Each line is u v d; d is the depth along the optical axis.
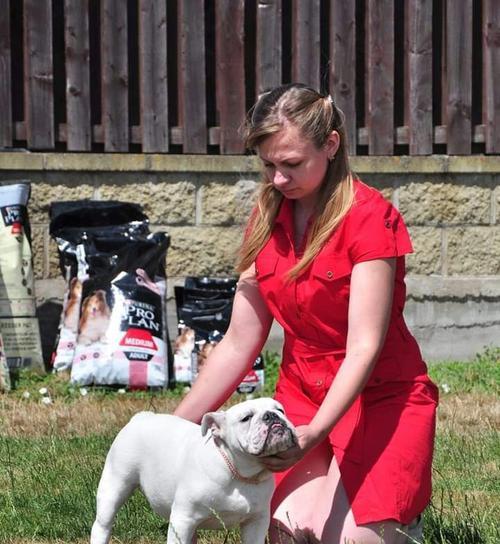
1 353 12.06
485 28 14.15
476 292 14.09
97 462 8.64
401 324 6.16
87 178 13.36
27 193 12.75
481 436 9.91
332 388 5.63
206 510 5.49
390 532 5.82
